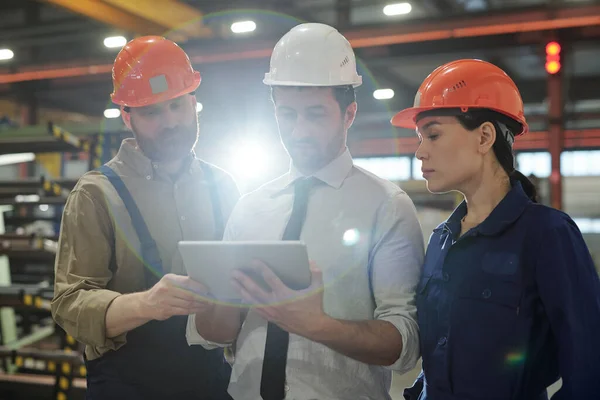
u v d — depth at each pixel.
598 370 1.22
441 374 1.34
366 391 1.48
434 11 8.77
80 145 4.64
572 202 9.91
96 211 1.77
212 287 1.37
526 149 8.73
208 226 1.96
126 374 1.81
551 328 1.29
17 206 5.92
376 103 10.69
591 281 1.26
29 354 4.13
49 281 5.57
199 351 1.87
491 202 1.39
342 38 1.52
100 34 10.00
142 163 1.89
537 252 1.28
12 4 10.28
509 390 1.27
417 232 1.50
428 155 1.41
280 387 1.45
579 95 9.19
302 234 1.52
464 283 1.34
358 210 1.51
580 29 5.95
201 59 7.35
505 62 9.19
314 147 1.49
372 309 1.51
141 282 1.83
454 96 1.36
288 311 1.27
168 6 7.77
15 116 12.88
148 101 1.80
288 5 8.64
